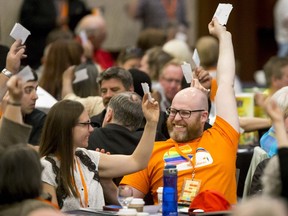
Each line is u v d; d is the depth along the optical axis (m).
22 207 8.03
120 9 22.53
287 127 10.17
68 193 9.51
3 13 20.45
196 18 23.42
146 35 17.97
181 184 10.28
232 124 10.40
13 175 8.06
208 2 23.50
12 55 10.09
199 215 8.71
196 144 10.45
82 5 19.81
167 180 9.16
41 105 12.77
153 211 9.40
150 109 9.83
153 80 15.39
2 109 8.98
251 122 12.43
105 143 10.85
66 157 9.55
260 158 10.62
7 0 20.45
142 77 12.79
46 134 9.62
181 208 9.71
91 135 10.91
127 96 11.03
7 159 8.09
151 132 9.86
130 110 10.92
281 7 21.92
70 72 13.54
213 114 12.50
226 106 10.45
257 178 10.02
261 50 24.91
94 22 18.64
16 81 8.43
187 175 10.29
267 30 24.78
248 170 11.12
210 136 10.45
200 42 16.09
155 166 10.44
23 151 8.12
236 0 24.20
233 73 10.59
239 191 11.80
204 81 11.75
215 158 10.30
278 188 8.20
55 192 9.50
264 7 24.75
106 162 9.93
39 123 11.81
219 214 8.74
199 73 11.76
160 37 17.95
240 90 16.41
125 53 16.02
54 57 14.48
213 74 15.76
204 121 10.49
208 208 9.14
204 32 23.50
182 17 21.44
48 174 9.49
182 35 19.59
